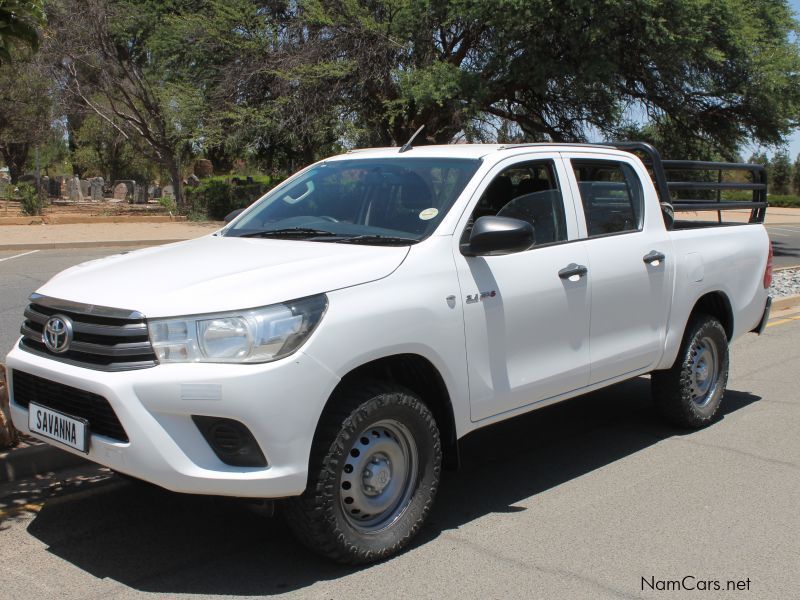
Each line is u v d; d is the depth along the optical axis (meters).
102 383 3.42
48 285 4.06
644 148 5.97
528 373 4.55
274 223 4.86
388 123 26.14
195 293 3.53
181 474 3.39
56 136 37.62
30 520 4.34
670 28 21.44
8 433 4.93
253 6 26.52
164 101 31.11
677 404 5.93
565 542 4.18
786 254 22.91
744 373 8.02
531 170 4.89
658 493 4.88
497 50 23.47
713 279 5.96
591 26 21.30
